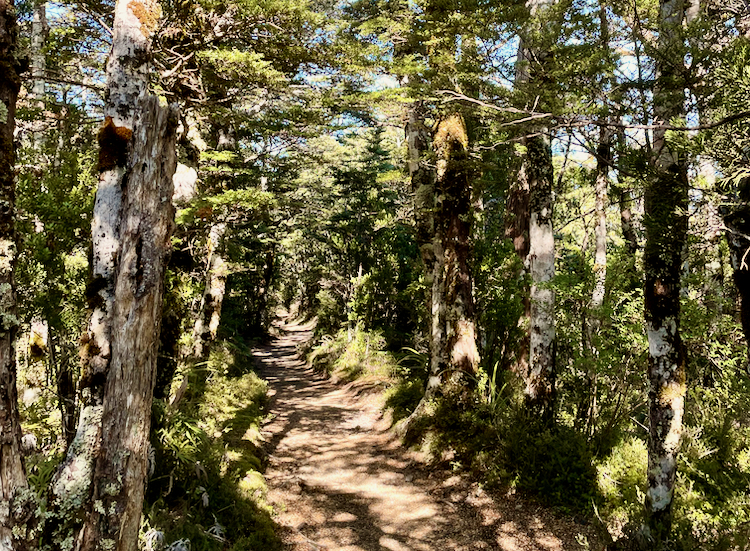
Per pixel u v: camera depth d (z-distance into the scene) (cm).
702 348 700
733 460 621
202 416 832
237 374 1440
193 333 1159
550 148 746
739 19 475
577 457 635
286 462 822
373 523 601
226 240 1193
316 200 2156
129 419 269
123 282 274
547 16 510
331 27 657
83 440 265
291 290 4350
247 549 482
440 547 541
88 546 253
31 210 452
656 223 426
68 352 471
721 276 759
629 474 600
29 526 193
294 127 721
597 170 1065
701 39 400
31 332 540
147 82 349
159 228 286
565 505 589
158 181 287
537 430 692
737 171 308
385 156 2159
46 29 761
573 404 755
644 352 638
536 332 730
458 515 611
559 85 454
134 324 273
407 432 884
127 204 279
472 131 1081
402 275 1762
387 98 712
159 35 516
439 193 904
